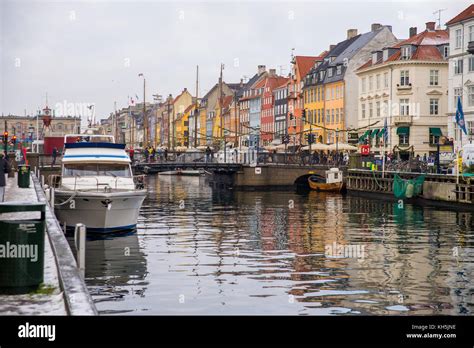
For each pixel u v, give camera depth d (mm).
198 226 33594
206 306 15719
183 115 171750
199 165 67688
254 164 68625
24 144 96312
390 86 75312
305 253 24469
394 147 66938
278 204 48906
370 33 90750
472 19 58344
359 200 53062
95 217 27953
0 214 10547
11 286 10453
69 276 10898
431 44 74375
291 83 106000
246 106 129750
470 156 44375
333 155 69875
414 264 22094
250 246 26266
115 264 21750
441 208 45094
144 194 29094
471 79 58719
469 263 22375
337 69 90500
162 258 23031
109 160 29781
